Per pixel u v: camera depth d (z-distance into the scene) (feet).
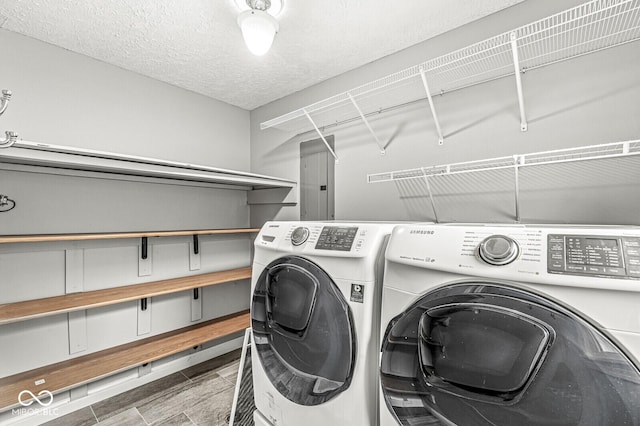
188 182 8.38
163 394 6.64
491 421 2.38
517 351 2.28
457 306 2.59
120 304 7.02
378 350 3.43
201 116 8.91
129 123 7.41
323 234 4.05
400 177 6.40
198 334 7.67
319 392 3.71
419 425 2.79
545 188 4.82
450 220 5.82
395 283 3.12
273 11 5.28
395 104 6.67
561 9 4.68
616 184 4.27
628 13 3.87
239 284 9.64
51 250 6.17
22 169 5.75
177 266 8.22
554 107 4.75
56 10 5.26
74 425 5.61
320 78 7.94
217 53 6.70
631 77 4.17
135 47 6.44
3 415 5.37
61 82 6.39
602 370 2.01
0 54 5.70
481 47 4.95
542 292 2.28
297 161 8.80
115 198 7.13
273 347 4.44
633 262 2.03
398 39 6.21
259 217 9.91
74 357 6.32
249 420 5.11
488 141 5.39
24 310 5.25
